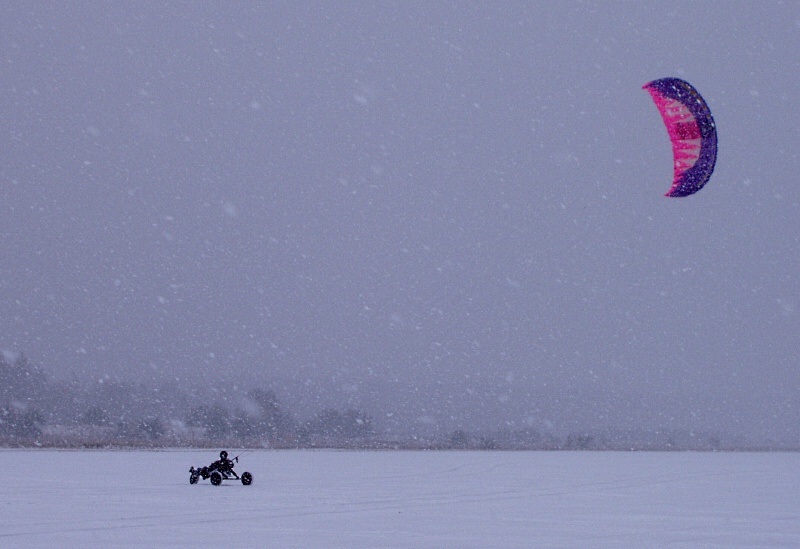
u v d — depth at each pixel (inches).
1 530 2315.5
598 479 5022.1
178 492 3673.7
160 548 1993.1
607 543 2161.7
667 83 3206.2
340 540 2167.8
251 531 2333.9
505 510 3021.7
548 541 2191.2
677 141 3176.7
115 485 4005.9
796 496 3811.5
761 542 2212.1
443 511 2957.7
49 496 3380.9
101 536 2199.8
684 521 2704.2
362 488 4060.0
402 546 2071.9
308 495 3602.4
